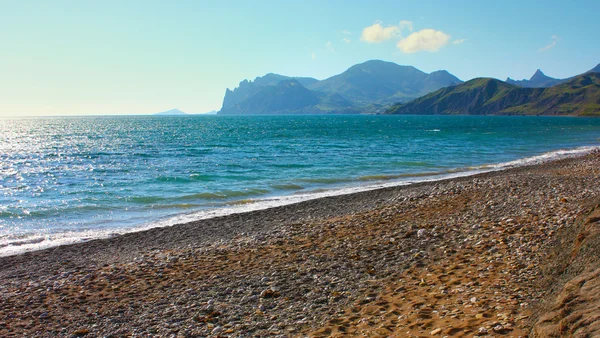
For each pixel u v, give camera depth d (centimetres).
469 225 1593
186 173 4069
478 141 8294
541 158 5122
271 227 1995
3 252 1741
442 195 2370
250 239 1738
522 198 2069
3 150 7362
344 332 827
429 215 1880
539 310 714
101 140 10006
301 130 14288
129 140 9862
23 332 991
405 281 1106
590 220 859
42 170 4569
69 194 3052
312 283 1165
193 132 13650
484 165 4503
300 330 877
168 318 1014
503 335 675
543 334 577
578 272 740
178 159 5428
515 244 1269
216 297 1126
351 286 1113
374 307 943
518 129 13612
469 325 748
